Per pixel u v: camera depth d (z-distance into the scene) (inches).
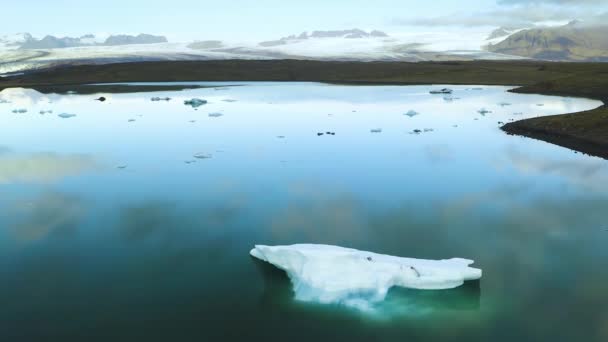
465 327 489.4
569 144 1320.1
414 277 546.6
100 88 3816.4
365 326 494.0
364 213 818.2
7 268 621.0
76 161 1192.8
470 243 693.3
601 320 498.0
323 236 720.3
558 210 818.2
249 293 559.5
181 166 1138.0
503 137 1469.0
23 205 860.6
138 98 2913.4
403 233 731.4
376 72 5226.4
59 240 709.3
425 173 1065.5
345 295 527.5
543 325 489.7
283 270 611.2
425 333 483.8
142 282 586.9
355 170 1093.1
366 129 1664.6
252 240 707.4
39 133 1614.2
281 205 856.9
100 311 524.4
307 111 2190.0
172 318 510.6
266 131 1631.4
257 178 1030.4
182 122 1850.4
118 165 1152.2
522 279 585.3
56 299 547.8
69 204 866.8
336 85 4062.5
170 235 727.1
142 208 846.5
